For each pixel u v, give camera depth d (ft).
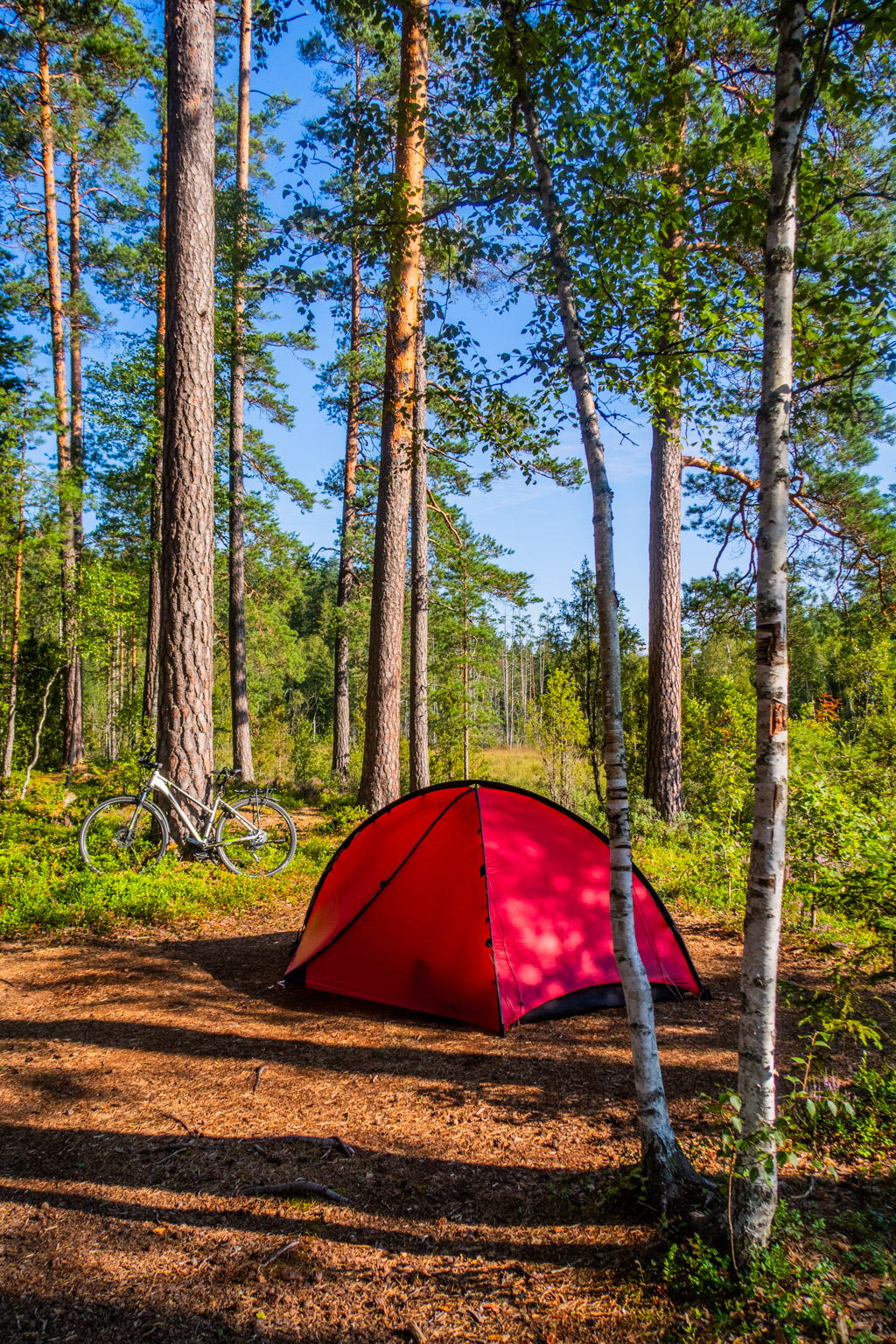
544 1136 11.34
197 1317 7.88
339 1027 15.49
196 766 27.09
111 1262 8.65
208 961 19.15
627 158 12.64
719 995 17.34
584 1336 7.60
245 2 56.29
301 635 176.86
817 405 12.87
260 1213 9.54
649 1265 8.48
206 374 27.37
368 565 69.77
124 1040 14.44
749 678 58.85
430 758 65.72
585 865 17.24
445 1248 8.94
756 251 17.84
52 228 65.82
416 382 38.19
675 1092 12.56
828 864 17.33
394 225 15.15
